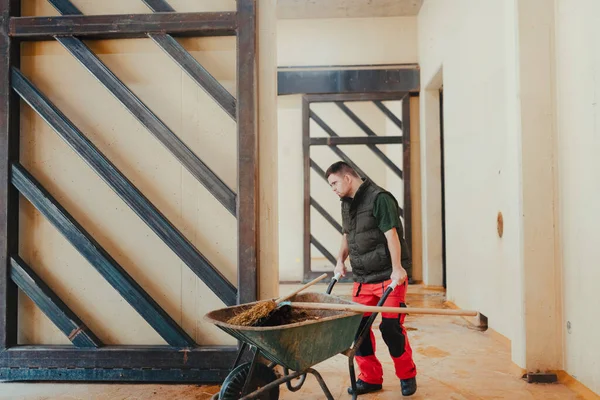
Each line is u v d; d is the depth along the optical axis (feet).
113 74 11.05
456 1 17.66
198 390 10.30
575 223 9.91
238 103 10.76
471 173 16.06
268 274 10.95
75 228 11.05
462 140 17.08
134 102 10.96
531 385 10.27
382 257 9.38
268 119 11.05
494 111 13.67
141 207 10.93
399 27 26.03
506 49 11.64
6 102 11.15
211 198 11.30
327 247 34.53
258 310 8.12
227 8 11.36
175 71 11.40
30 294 11.09
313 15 25.96
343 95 25.61
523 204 10.63
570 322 10.18
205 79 10.94
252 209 10.69
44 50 11.53
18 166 11.19
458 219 17.71
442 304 19.44
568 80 10.09
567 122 10.16
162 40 11.04
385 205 9.14
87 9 11.51
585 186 9.53
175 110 11.37
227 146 11.30
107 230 11.40
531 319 10.59
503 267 13.26
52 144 11.51
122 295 10.94
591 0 9.23
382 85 25.26
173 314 11.29
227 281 10.85
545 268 10.59
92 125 11.42
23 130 11.54
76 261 11.49
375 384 9.96
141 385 10.66
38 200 11.14
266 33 11.10
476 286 15.71
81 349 10.90
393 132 31.07
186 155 10.87
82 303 11.46
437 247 23.56
